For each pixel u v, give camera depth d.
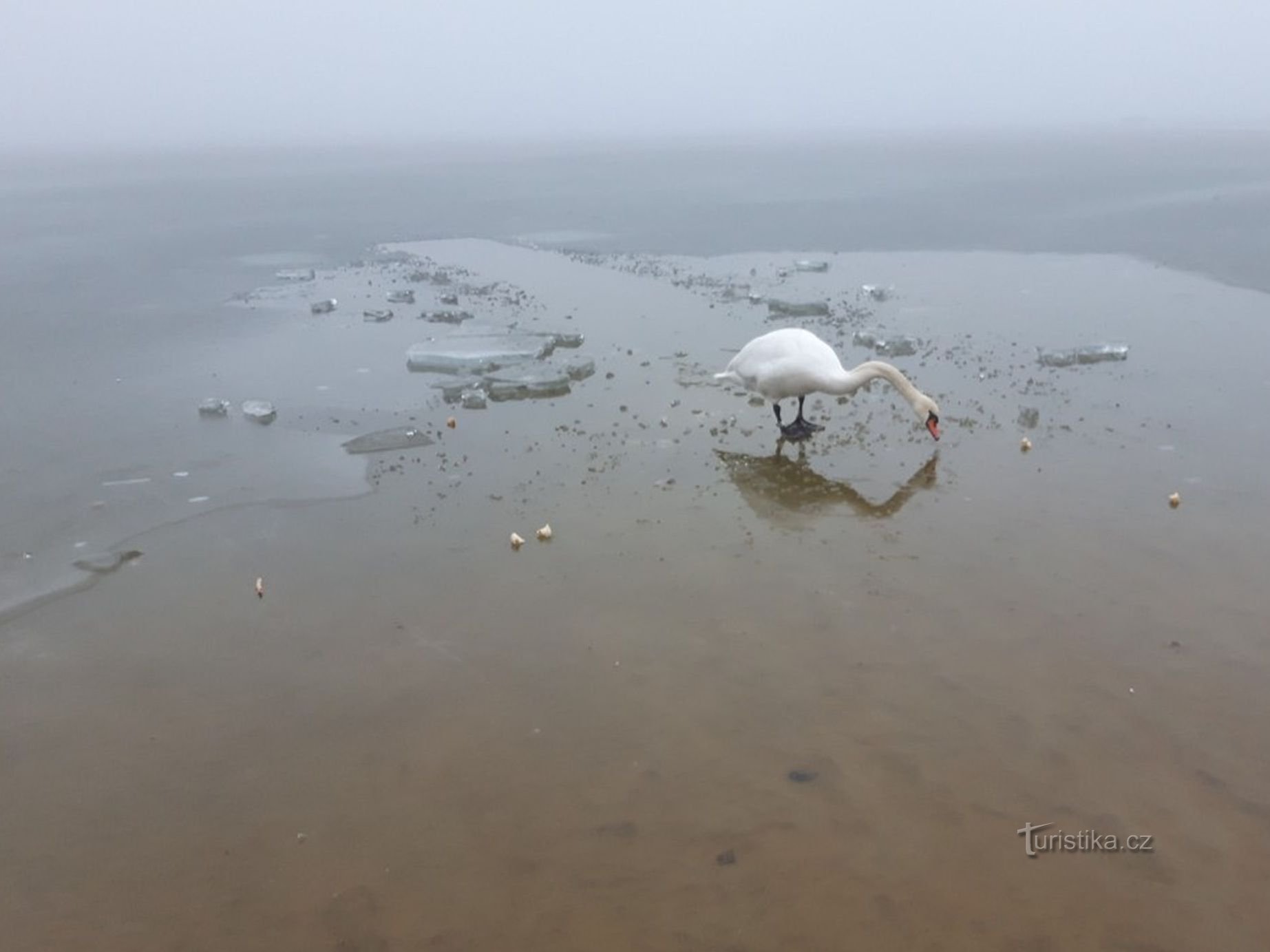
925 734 6.83
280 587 9.32
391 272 26.34
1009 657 7.69
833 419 13.45
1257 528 9.70
